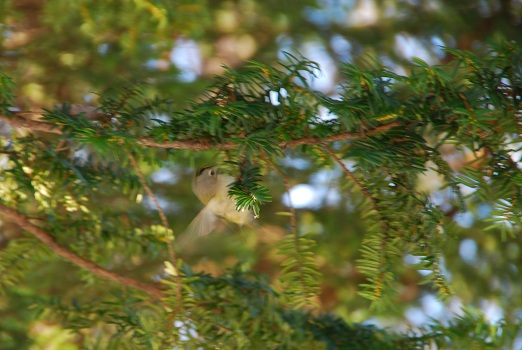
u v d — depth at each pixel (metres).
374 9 13.49
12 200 6.20
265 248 12.44
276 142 4.15
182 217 11.71
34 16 10.51
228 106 4.02
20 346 8.79
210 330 5.67
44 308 6.46
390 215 4.63
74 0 8.36
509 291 12.13
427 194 4.64
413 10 13.07
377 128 4.20
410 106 4.05
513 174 4.11
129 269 9.81
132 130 4.88
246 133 4.19
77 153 5.93
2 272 6.67
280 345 6.01
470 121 3.82
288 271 4.98
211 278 6.21
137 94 5.11
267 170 4.70
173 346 5.30
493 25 12.93
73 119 4.40
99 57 10.41
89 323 6.46
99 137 4.16
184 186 11.95
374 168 4.50
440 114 4.11
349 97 4.20
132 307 6.42
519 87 3.92
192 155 5.31
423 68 3.86
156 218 7.61
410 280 13.01
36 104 10.47
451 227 4.75
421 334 5.98
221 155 5.16
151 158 5.07
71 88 10.61
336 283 12.40
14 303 9.16
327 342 6.11
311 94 4.16
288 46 13.12
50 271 9.82
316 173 11.88
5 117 4.51
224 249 11.98
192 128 4.10
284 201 12.56
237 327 5.69
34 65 10.52
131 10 8.31
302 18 13.21
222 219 5.36
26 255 6.71
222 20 12.59
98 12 8.34
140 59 9.86
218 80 4.32
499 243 12.20
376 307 4.73
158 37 8.67
